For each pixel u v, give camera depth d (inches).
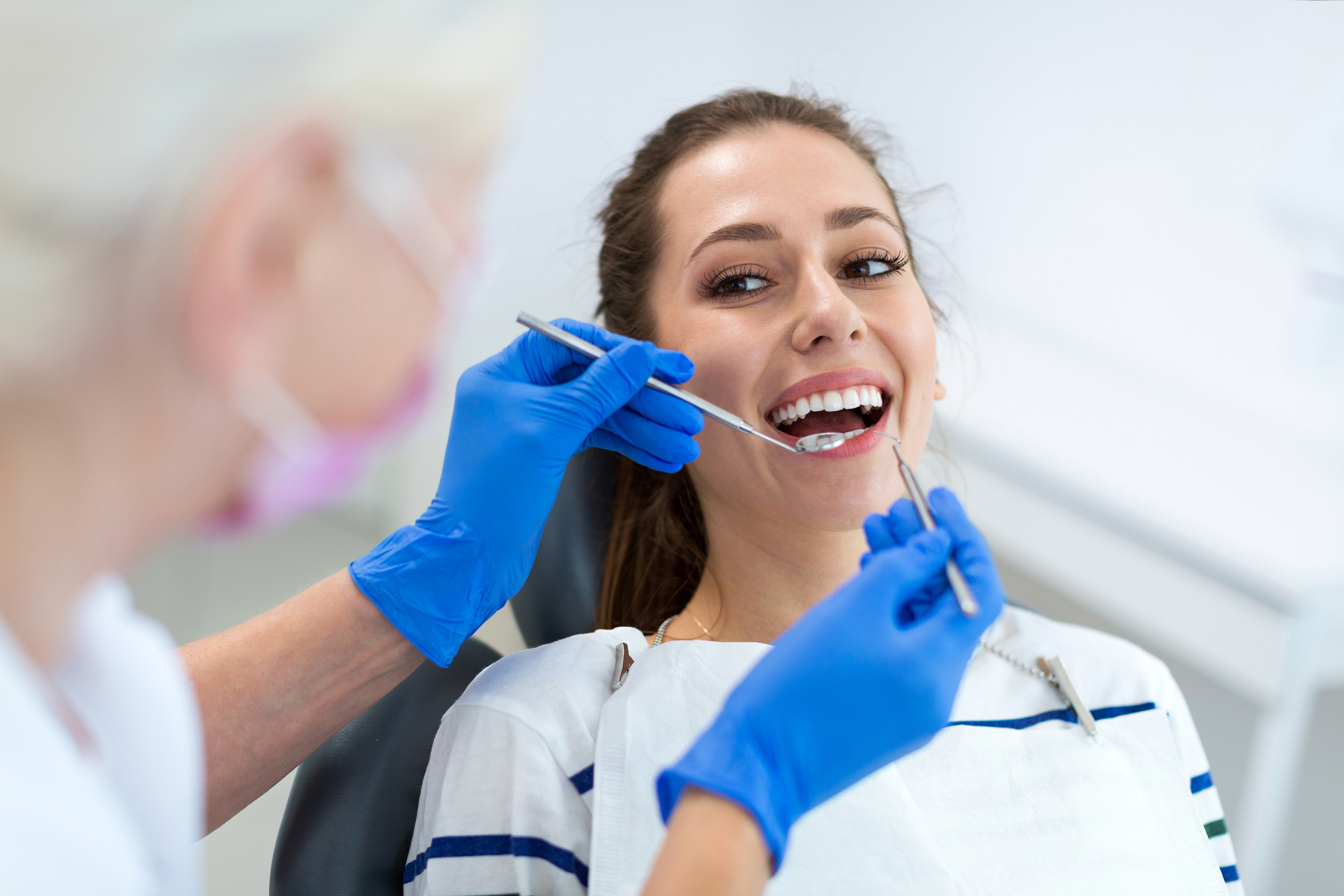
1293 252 73.6
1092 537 72.6
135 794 25.1
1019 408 77.9
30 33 15.6
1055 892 36.3
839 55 88.7
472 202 20.7
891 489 41.6
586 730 37.8
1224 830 42.9
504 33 19.3
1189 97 76.7
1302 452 73.9
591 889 34.1
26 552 18.3
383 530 90.9
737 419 37.8
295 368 18.9
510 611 55.7
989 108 84.0
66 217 16.1
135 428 18.0
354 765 40.1
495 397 38.0
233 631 36.7
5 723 18.2
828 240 41.4
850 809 35.6
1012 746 39.0
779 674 27.6
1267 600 64.9
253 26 16.4
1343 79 70.9
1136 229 79.1
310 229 17.9
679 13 84.0
